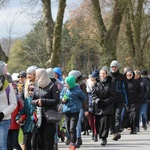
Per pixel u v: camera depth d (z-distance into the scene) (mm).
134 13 59812
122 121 34219
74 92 23781
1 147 17422
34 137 19625
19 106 20422
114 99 26938
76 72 26016
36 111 19500
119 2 54344
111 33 54844
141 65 64438
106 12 70250
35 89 19547
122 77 29141
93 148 26141
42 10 48969
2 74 17594
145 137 31922
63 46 91812
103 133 27109
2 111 17375
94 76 30156
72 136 23922
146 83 37062
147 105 37906
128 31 66562
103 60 54625
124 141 29500
